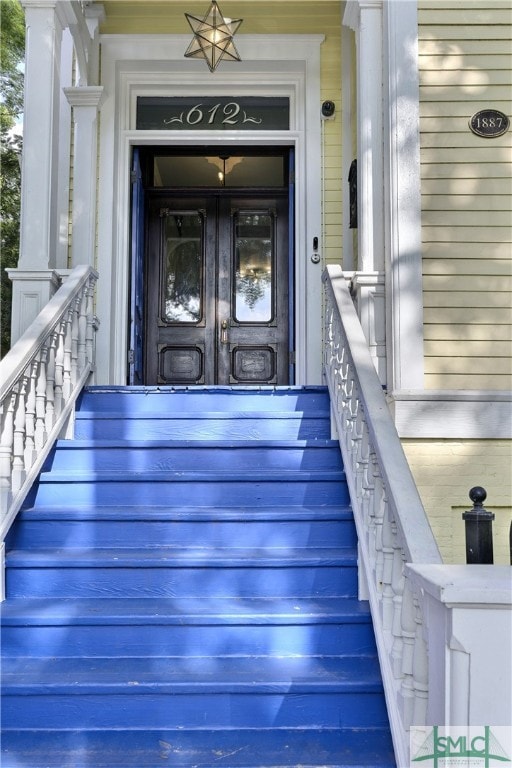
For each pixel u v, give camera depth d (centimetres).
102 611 270
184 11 570
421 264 384
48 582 293
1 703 239
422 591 184
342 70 561
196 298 636
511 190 388
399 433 373
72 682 241
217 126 584
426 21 396
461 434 373
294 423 396
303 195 568
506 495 372
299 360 557
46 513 319
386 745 228
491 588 156
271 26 573
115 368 545
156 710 239
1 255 1052
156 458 370
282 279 635
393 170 388
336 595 291
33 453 338
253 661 260
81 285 415
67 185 532
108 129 556
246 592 292
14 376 299
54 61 432
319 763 218
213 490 345
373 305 414
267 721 238
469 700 155
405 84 392
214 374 628
